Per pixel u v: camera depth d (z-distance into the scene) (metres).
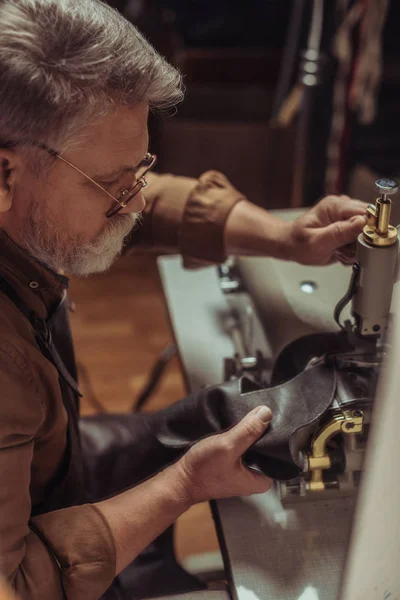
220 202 1.20
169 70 0.83
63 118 0.75
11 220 0.85
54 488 0.97
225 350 1.21
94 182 0.81
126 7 2.16
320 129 2.07
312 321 1.07
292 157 2.49
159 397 2.08
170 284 1.38
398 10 2.24
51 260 0.88
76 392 0.98
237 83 2.48
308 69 1.77
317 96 2.01
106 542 0.82
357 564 0.60
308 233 1.09
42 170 0.79
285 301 1.10
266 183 2.56
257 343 1.13
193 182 1.23
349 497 0.95
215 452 0.86
